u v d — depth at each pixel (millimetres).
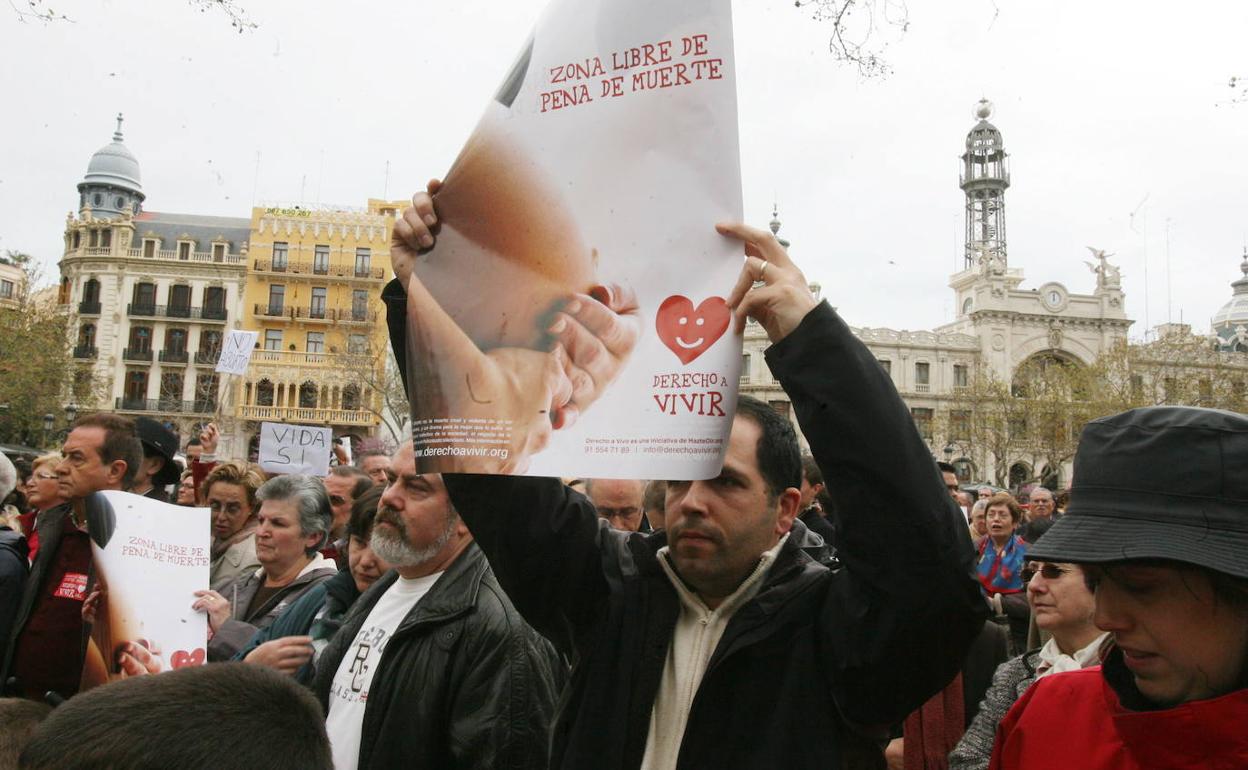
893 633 1795
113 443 4355
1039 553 1540
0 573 4078
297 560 4484
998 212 90438
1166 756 1476
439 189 2193
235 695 1320
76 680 4066
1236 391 45531
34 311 37125
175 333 55688
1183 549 1392
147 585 3262
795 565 2174
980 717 3291
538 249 2061
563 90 2102
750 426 2150
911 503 1760
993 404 55500
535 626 2381
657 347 1942
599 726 2129
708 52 2010
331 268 55750
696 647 2143
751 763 1912
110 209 67938
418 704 2902
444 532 3230
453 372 2064
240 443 53688
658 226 1991
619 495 4988
